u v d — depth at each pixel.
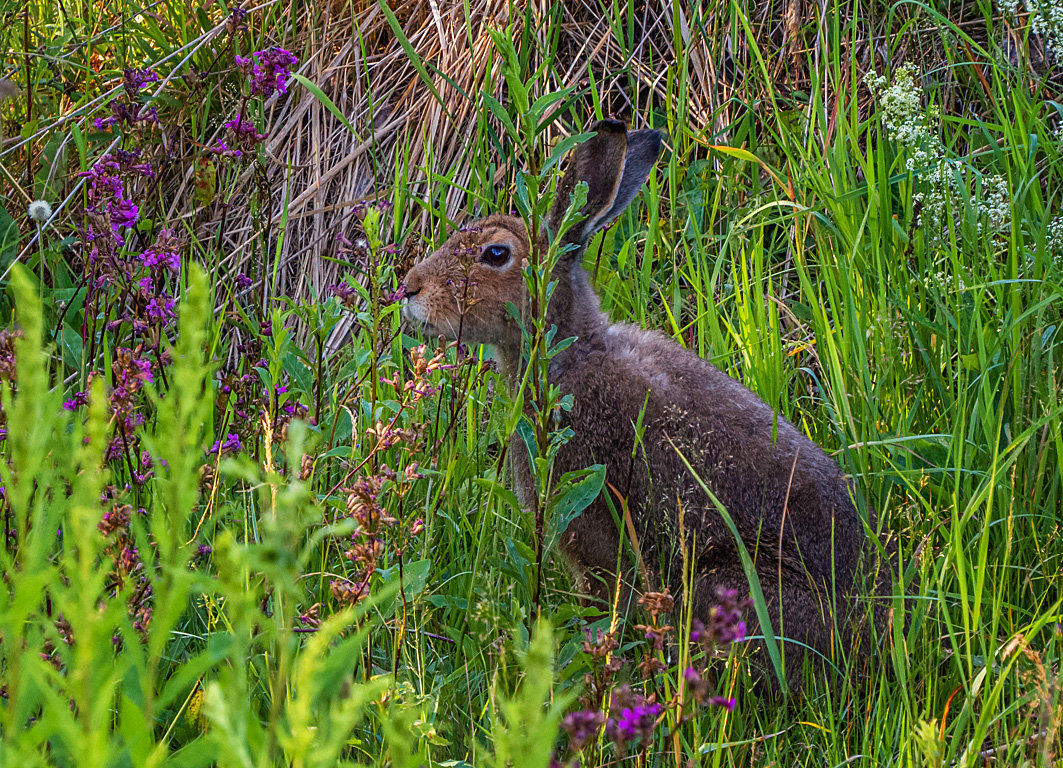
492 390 9.33
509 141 11.44
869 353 9.35
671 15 12.27
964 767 5.27
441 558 7.67
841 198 9.78
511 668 5.96
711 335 9.54
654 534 8.33
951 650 6.90
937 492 8.20
